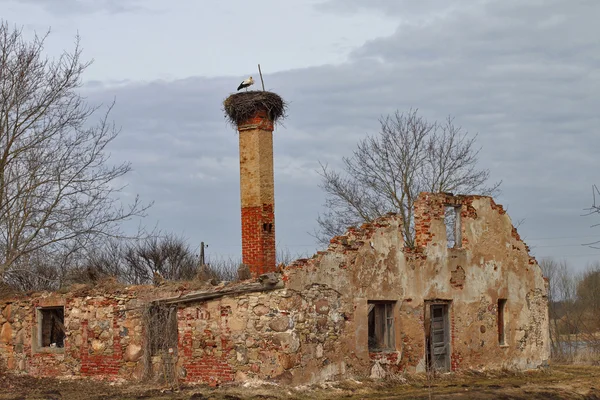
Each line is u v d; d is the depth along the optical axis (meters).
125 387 22.20
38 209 25.23
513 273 29.34
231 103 26.55
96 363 24.02
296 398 19.81
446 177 39.16
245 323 21.27
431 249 25.89
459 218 27.62
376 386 22.48
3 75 25.47
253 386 20.53
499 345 28.34
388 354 23.91
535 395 23.58
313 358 21.45
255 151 26.34
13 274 26.12
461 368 26.55
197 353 22.03
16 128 25.69
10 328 26.27
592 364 35.66
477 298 27.55
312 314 21.58
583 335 43.66
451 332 26.39
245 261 26.34
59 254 25.78
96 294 24.28
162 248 42.25
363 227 23.72
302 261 21.53
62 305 25.06
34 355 25.56
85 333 24.34
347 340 22.55
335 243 22.72
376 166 39.81
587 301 52.09
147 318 23.02
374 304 24.22
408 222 38.91
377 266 23.83
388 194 39.41
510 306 29.06
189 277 40.41
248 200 26.42
